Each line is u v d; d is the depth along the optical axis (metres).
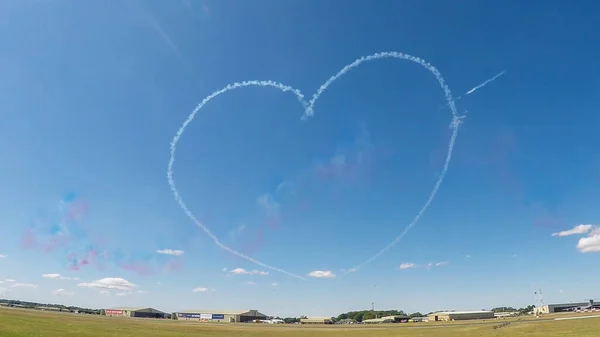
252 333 96.81
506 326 106.81
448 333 92.81
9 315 90.94
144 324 121.12
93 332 69.12
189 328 108.94
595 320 105.31
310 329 134.50
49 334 58.69
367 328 143.62
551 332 75.50
